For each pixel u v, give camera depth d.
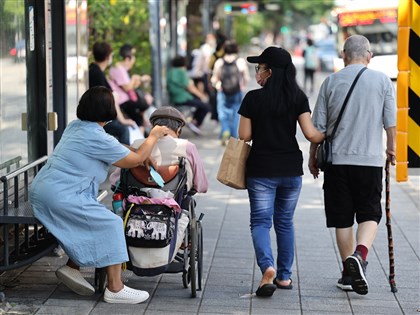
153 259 17.36
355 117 18.36
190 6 74.38
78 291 18.00
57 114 23.88
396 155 16.83
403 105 16.69
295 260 21.56
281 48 18.31
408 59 16.58
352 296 18.53
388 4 58.53
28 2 22.14
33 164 19.41
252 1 92.56
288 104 18.08
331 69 120.50
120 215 17.95
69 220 17.09
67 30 24.09
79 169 17.25
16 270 19.94
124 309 17.33
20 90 21.56
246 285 19.28
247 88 78.19
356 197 18.66
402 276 20.16
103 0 35.53
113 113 17.55
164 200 17.39
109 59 29.67
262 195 18.28
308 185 32.91
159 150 18.05
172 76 46.69
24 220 17.06
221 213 27.48
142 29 45.19
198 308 17.52
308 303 17.98
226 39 47.25
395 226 25.59
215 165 36.94
